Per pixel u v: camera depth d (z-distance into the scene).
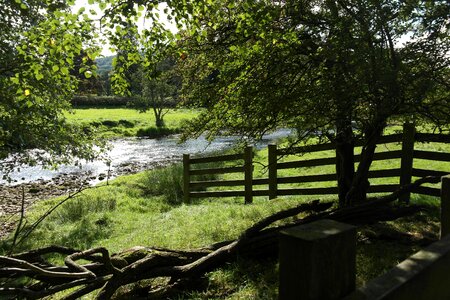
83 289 3.88
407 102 5.07
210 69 7.20
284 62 6.16
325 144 7.88
